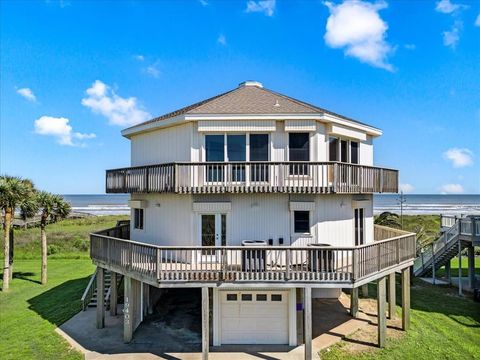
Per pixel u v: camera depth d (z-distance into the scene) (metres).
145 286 16.31
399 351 12.64
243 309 13.32
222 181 13.32
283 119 13.91
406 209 83.56
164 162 15.70
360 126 16.14
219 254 13.79
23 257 33.47
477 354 12.66
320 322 15.34
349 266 12.85
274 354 12.35
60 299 19.83
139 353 12.55
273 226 14.33
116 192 16.97
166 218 15.39
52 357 12.40
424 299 19.47
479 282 22.61
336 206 15.28
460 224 21.23
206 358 11.55
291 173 13.75
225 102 15.93
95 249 15.65
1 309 18.53
